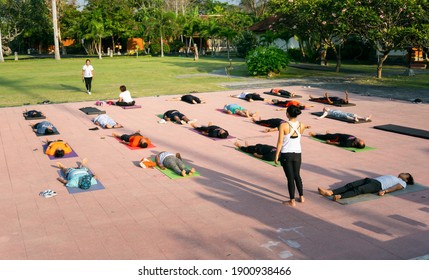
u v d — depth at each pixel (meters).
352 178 8.37
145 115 15.23
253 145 10.25
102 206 7.06
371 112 15.22
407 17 22.44
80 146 10.98
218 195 7.51
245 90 21.58
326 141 11.06
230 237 5.89
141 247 5.63
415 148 10.49
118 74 31.19
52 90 22.56
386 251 5.45
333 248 5.55
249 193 7.59
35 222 6.46
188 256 5.38
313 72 30.77
